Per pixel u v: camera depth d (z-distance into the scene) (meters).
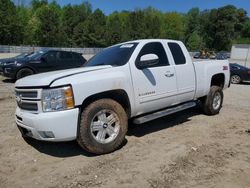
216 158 4.84
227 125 6.79
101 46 86.75
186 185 3.98
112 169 4.45
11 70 13.21
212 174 4.29
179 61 6.41
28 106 4.84
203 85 7.10
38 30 76.88
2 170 4.49
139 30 97.19
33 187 3.99
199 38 108.00
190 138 5.82
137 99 5.41
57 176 4.27
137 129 6.40
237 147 5.36
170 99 6.10
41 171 4.43
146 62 5.39
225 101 10.36
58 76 4.70
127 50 5.65
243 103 9.99
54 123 4.46
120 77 5.13
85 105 4.82
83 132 4.69
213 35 110.56
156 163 4.64
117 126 5.07
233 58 47.88
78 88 4.60
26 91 4.80
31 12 86.31
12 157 4.93
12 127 6.48
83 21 91.62
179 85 6.28
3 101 9.38
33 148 5.30
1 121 6.96
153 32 101.81
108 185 4.00
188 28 119.25
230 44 109.62
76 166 4.57
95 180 4.13
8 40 69.56
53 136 4.52
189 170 4.41
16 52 42.28
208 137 5.90
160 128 6.49
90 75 4.83
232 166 4.55
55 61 13.94
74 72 4.91
